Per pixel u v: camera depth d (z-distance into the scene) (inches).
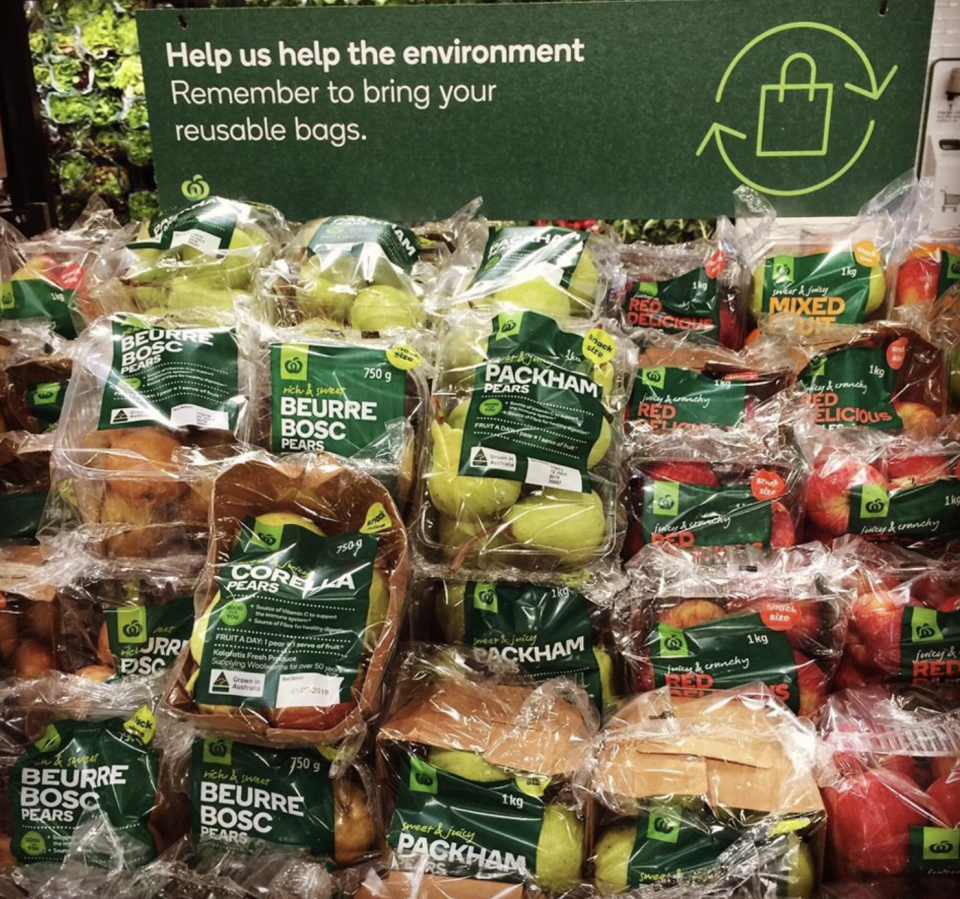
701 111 59.3
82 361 50.6
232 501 45.4
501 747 46.0
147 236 58.2
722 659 49.6
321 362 48.9
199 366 49.0
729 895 43.0
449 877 44.0
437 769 45.3
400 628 49.1
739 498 51.6
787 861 43.1
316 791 45.6
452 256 61.3
